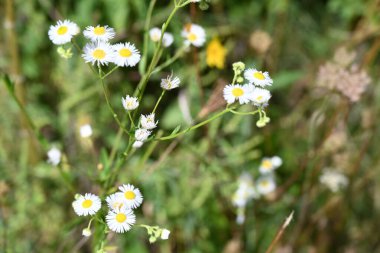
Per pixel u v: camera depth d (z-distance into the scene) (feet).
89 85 2.28
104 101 2.29
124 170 2.09
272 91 2.56
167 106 2.35
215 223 2.20
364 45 2.54
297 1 2.70
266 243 2.21
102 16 2.28
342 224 2.30
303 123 2.46
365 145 2.21
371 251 2.41
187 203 2.16
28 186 2.15
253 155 2.24
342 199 2.25
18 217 2.09
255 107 2.29
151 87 2.32
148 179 2.09
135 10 2.28
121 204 1.32
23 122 2.15
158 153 2.21
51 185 2.19
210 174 2.15
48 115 2.29
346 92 1.98
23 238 2.09
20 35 2.33
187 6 2.35
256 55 2.30
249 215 2.20
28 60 2.33
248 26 2.52
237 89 1.36
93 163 2.18
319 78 2.04
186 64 2.18
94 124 2.24
